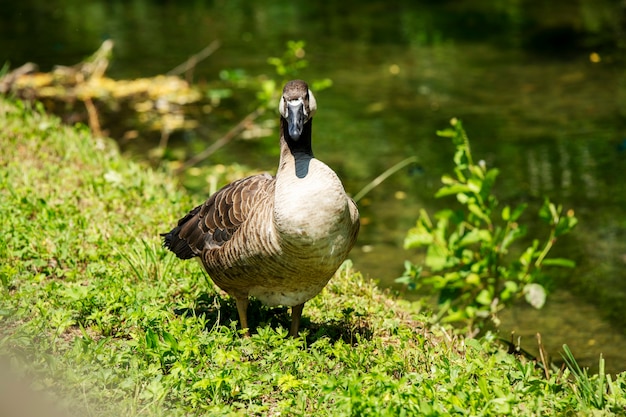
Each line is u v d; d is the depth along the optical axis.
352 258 12.06
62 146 13.07
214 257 7.67
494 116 17.56
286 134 7.42
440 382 6.75
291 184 7.00
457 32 24.61
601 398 6.59
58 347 7.25
